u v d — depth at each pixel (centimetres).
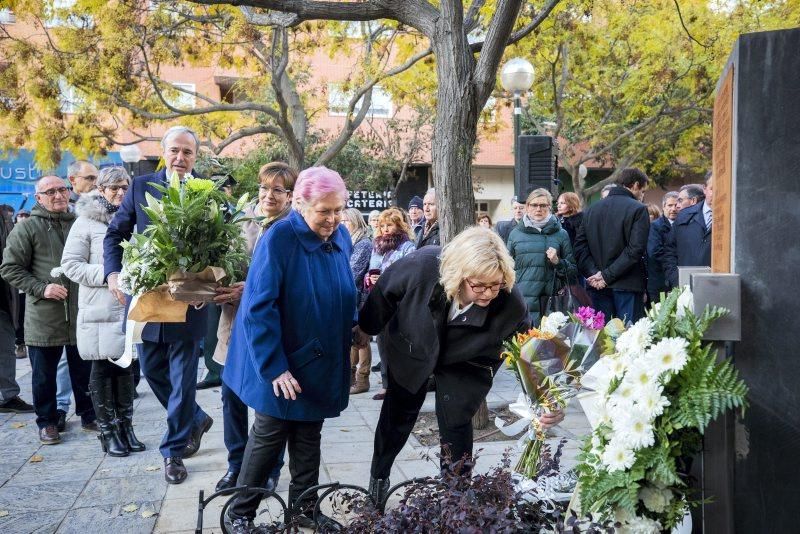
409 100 1408
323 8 544
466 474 236
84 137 1252
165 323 420
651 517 212
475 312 318
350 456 475
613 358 225
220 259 363
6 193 2119
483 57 523
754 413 207
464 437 341
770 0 1271
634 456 202
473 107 528
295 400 320
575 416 540
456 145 529
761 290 206
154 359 445
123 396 496
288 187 422
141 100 1257
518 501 222
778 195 203
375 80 1207
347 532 227
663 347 203
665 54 1516
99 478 436
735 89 207
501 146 2655
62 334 516
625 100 1758
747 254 207
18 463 470
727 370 203
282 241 319
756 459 208
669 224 758
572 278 673
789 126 201
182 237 354
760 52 204
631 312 668
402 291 332
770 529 207
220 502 390
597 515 230
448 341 328
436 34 531
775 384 205
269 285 311
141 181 427
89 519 371
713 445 208
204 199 356
